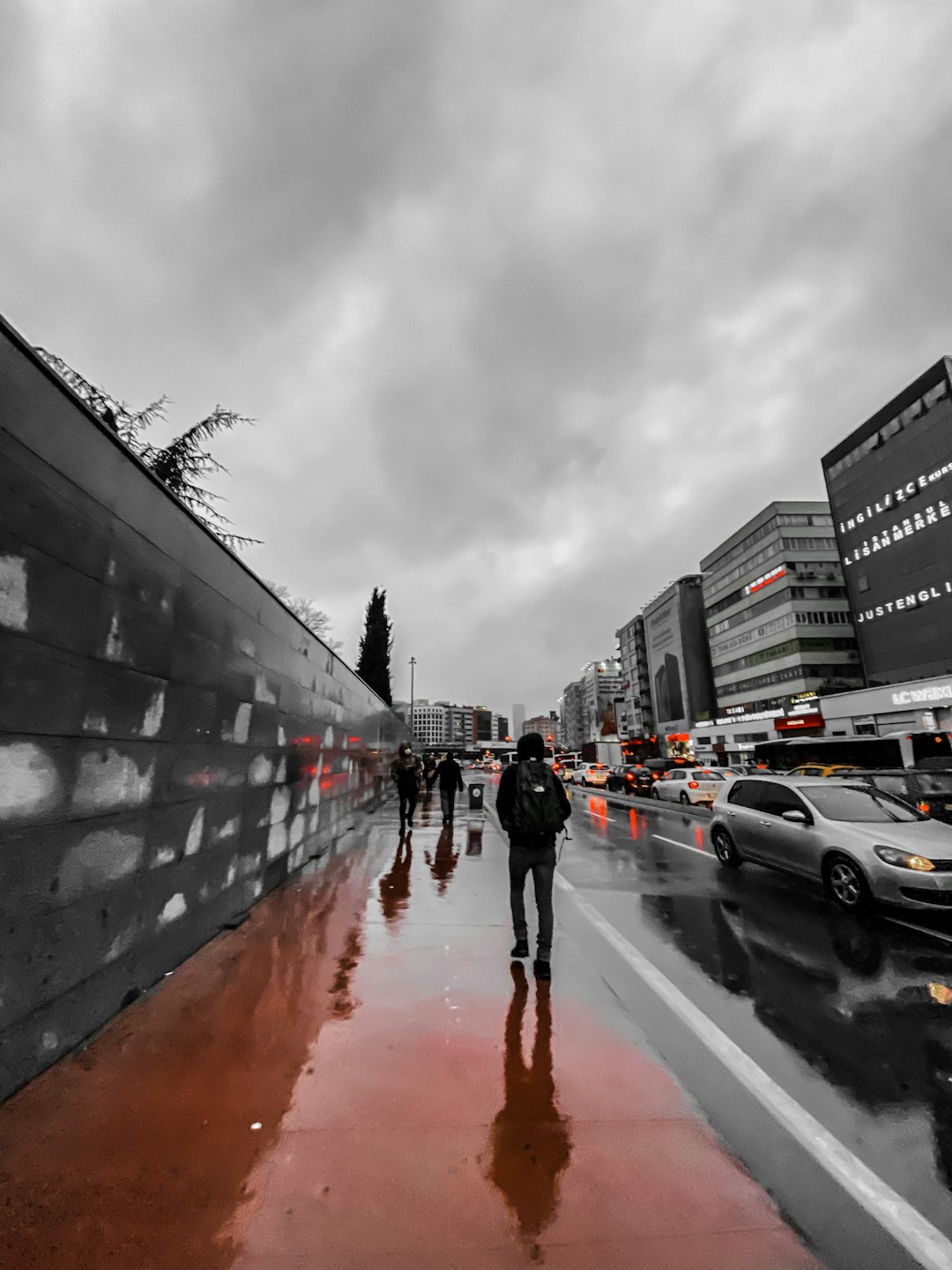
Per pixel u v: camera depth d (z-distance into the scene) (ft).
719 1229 6.24
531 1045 10.14
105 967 10.51
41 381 9.18
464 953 14.80
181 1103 8.14
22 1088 8.27
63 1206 6.23
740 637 212.23
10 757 8.24
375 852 30.27
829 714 148.46
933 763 55.31
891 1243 6.16
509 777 14.58
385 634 138.72
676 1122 8.08
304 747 26.00
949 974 14.61
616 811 59.98
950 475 129.29
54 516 9.40
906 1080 9.62
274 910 18.35
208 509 30.35
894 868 18.95
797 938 17.39
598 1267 5.73
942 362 131.23
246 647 18.40
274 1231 6.03
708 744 225.97
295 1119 7.88
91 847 10.16
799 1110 8.66
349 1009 11.38
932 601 132.67
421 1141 7.48
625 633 350.43
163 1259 5.66
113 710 10.96
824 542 190.29
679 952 16.12
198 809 14.71
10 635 8.34
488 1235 6.06
